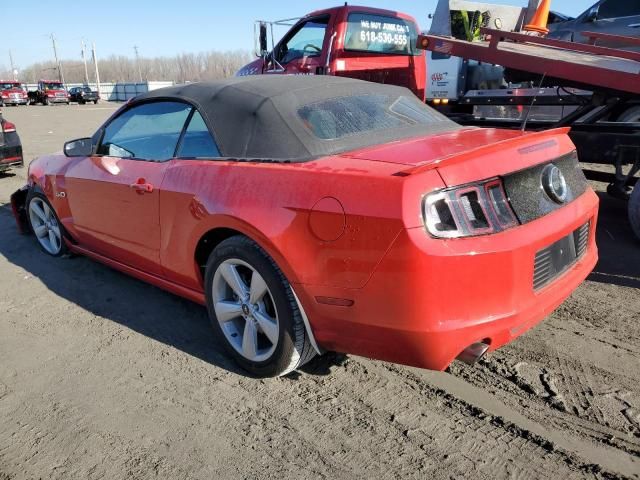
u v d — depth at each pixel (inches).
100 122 831.7
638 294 145.6
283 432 94.4
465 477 82.4
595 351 116.6
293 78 130.6
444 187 84.1
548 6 229.9
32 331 135.9
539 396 101.3
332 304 91.9
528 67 188.9
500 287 86.2
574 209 104.1
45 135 634.8
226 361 118.3
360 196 87.4
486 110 308.2
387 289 85.1
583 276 107.8
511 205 90.4
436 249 81.7
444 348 84.5
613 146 190.9
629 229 203.2
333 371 113.0
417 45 225.6
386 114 122.6
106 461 89.0
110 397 106.6
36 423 99.5
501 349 118.4
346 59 296.0
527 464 84.4
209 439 93.4
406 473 83.7
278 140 108.3
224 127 116.6
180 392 107.3
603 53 189.6
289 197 96.2
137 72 5167.3
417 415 97.4
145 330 134.0
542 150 101.1
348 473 84.2
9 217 249.4
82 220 157.9
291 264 95.1
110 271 174.7
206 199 110.5
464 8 229.6
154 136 134.3
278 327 101.2
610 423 92.9
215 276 113.0
